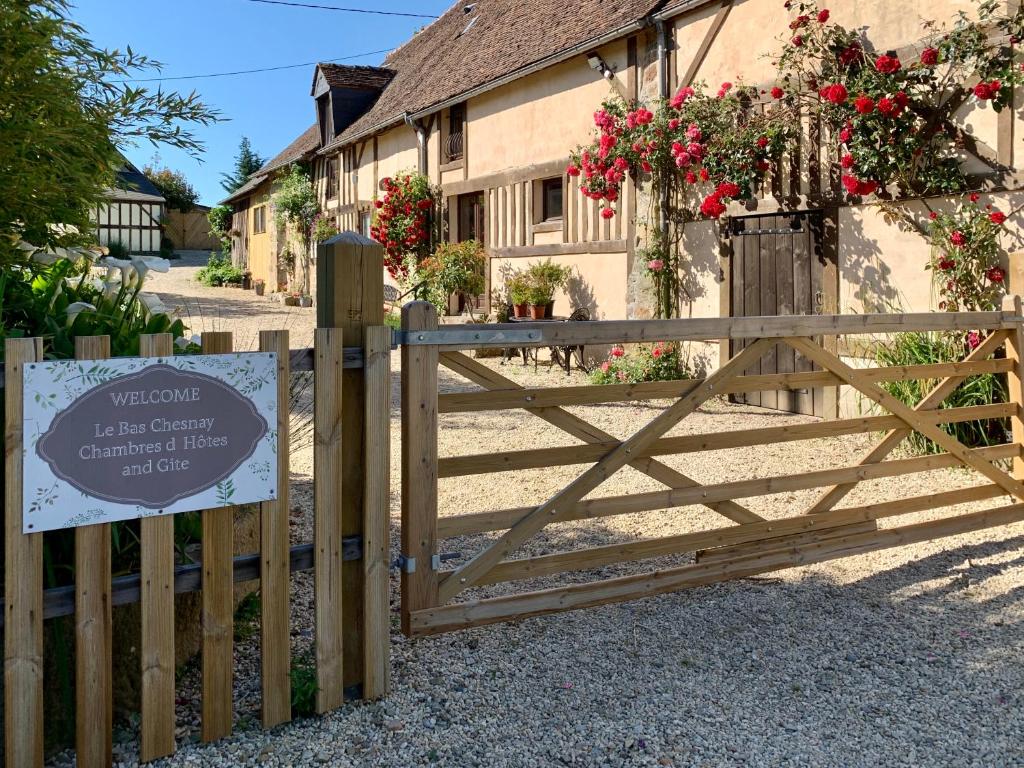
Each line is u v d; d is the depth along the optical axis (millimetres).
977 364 4527
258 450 2535
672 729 2674
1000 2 5922
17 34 2887
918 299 6629
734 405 8453
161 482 2385
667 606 3680
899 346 6422
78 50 3260
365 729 2646
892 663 3113
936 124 6383
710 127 7988
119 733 2605
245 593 3484
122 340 2758
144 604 2395
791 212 7762
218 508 2498
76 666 2311
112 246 26344
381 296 2758
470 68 13180
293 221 20734
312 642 3213
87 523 2285
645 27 8914
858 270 7129
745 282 8305
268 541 2584
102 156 3438
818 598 3754
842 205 7223
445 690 2908
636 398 3428
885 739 2611
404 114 14023
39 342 2203
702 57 8477
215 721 2553
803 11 7398
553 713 2768
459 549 4363
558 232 10852
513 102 11633
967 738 2613
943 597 3746
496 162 12109
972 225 6094
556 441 6703
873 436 6660
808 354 3883
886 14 6734
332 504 2684
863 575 4039
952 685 2943
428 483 2994
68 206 3525
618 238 9773
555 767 2465
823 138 7375
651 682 2986
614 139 9039
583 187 9586
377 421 2744
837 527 4059
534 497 5250
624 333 3301
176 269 30000
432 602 3049
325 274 2729
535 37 11641
